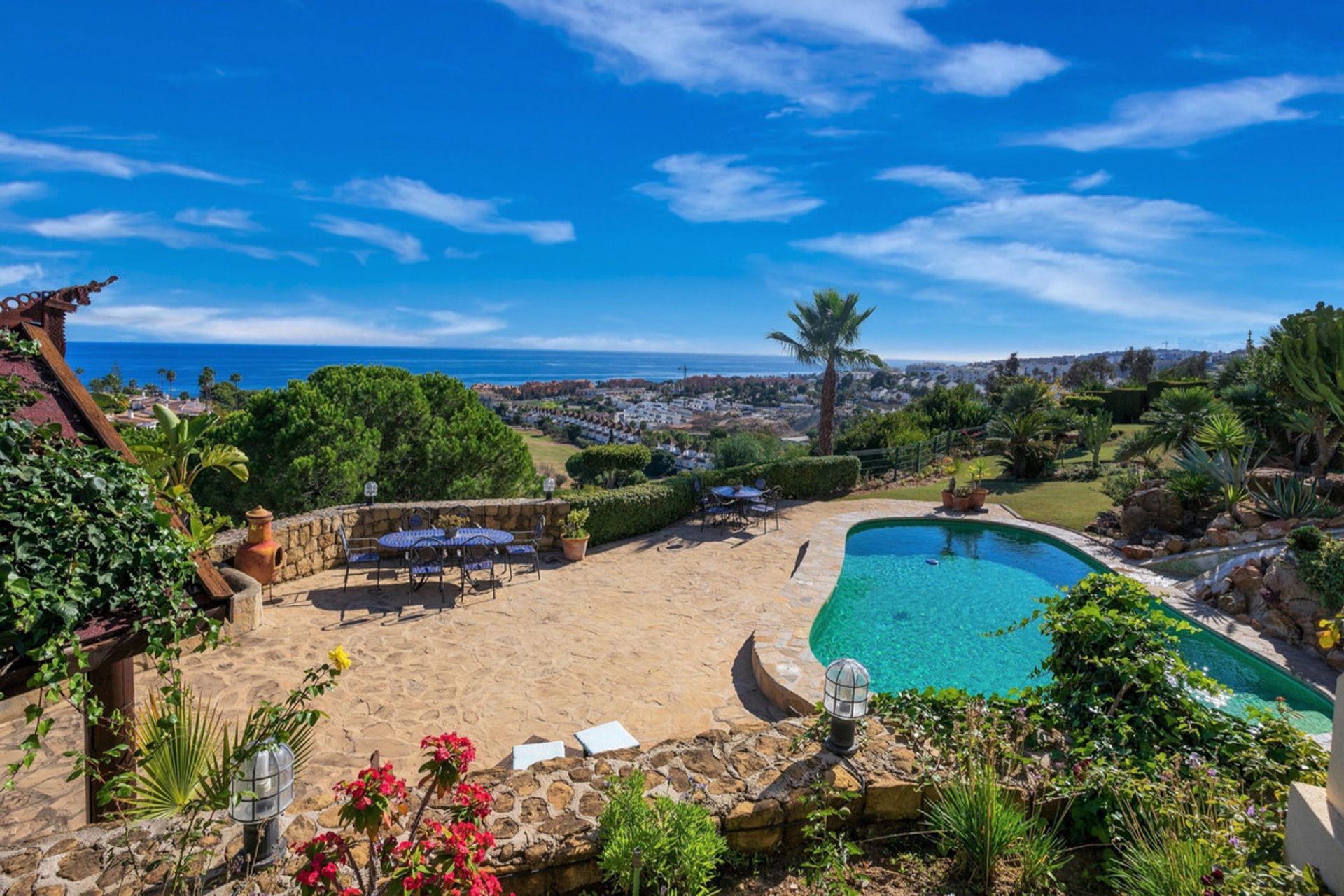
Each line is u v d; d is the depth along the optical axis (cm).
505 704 629
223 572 829
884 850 363
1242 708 698
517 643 770
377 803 240
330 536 1002
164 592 324
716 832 337
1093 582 495
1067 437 2275
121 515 317
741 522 1411
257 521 873
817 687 638
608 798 358
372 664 700
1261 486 1177
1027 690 482
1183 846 295
